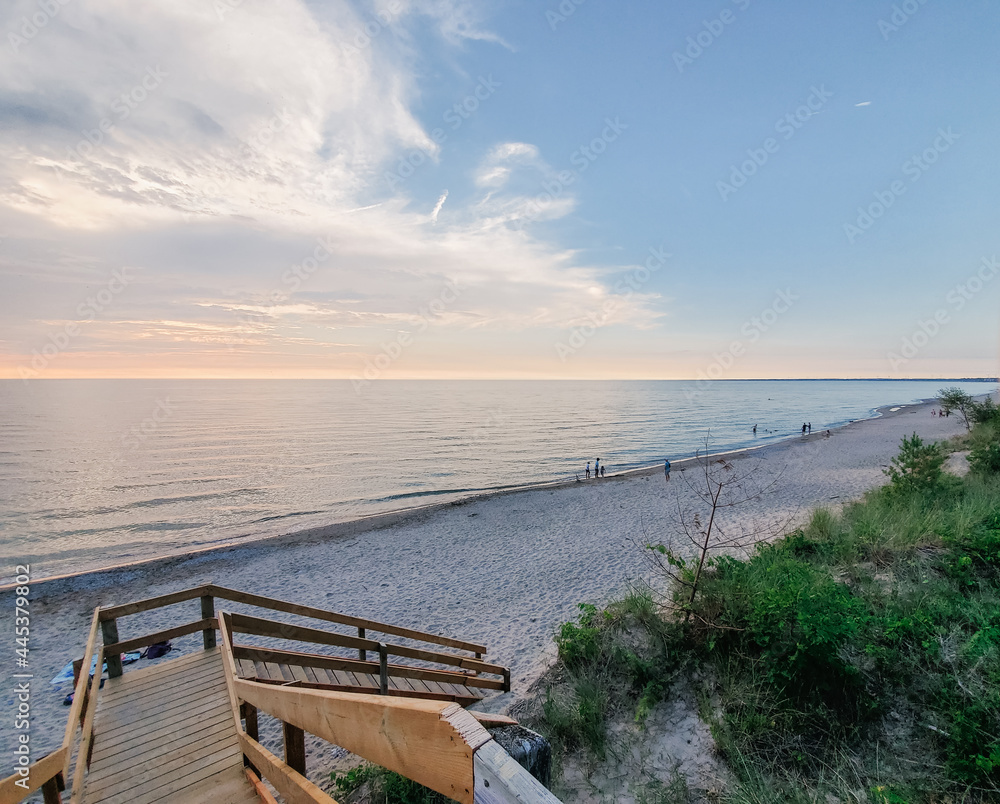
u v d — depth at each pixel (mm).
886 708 4359
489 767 955
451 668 9195
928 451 11164
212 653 5719
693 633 6086
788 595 5473
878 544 7602
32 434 57969
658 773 4570
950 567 6379
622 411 102625
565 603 11859
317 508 26125
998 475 11305
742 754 4387
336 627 11555
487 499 25891
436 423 76500
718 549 13594
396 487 31625
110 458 42688
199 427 68375
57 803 2855
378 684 6297
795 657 4746
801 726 4473
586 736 5148
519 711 6062
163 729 4398
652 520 19844
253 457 43750
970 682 4184
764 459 34938
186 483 32875
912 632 4918
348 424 74312
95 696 4527
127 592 14430
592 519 20828
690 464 34719
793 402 136875
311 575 15492
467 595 13109
